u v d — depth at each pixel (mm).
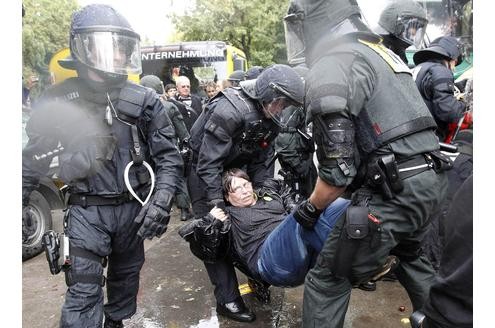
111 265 2139
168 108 4109
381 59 1586
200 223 2305
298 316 2578
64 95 1885
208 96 5613
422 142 1570
